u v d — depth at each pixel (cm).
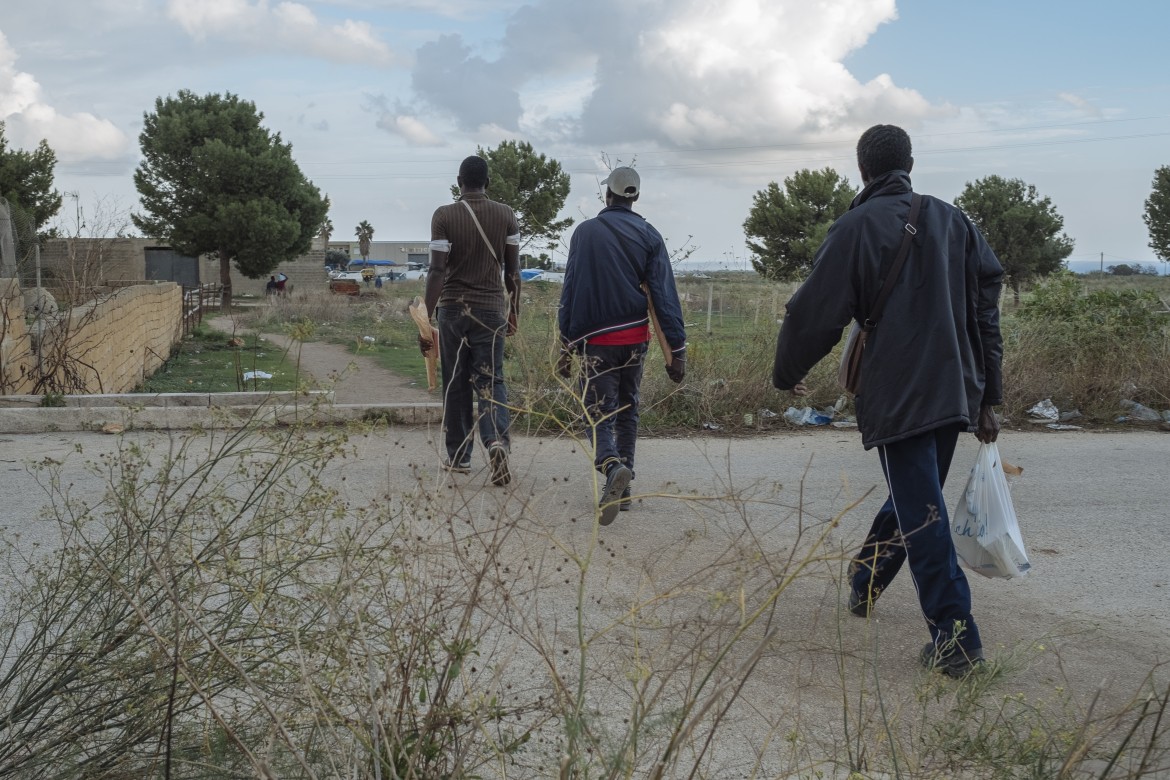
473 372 613
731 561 271
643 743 262
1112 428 901
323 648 237
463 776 219
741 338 977
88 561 264
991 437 383
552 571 431
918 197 366
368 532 274
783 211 4153
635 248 535
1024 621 421
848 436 831
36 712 239
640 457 729
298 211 4672
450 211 600
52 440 675
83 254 1184
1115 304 1062
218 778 228
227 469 515
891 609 425
